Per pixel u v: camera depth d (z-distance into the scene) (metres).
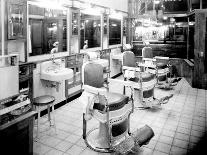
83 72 3.46
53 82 4.83
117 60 8.27
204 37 6.59
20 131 2.70
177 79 7.14
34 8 4.45
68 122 4.30
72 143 3.52
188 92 6.42
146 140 3.15
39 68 4.50
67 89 5.40
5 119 2.62
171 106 5.23
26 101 2.79
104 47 7.47
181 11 8.19
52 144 3.48
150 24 8.60
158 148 3.38
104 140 3.43
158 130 3.99
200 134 3.85
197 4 7.61
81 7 5.73
